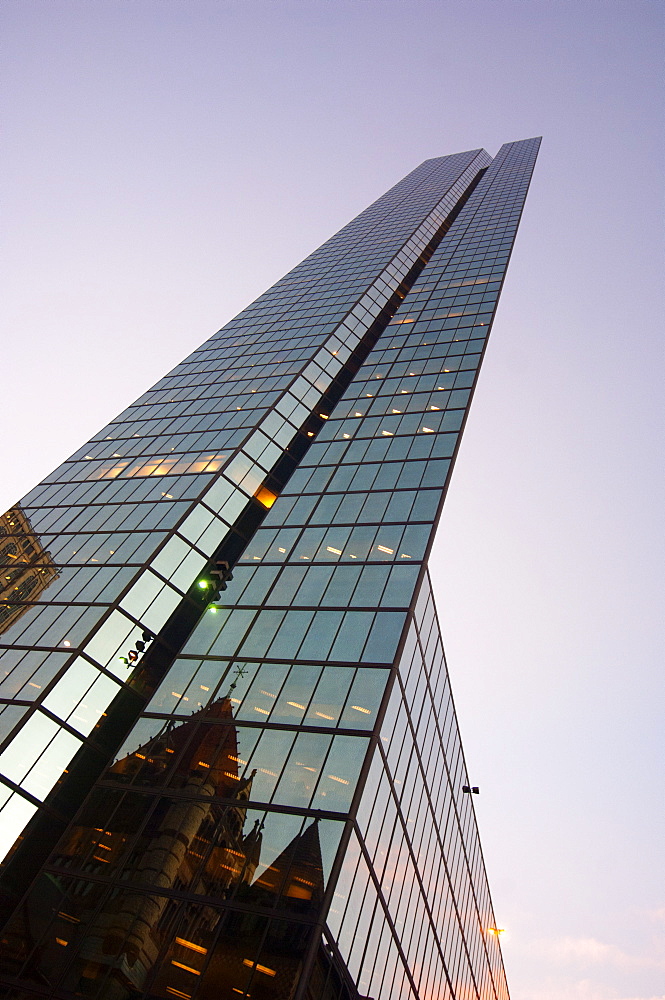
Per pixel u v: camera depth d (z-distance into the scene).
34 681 31.83
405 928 30.94
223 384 58.84
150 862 25.33
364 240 94.88
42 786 28.97
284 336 65.56
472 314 65.25
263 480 47.12
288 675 31.33
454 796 44.19
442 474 42.34
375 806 27.55
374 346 64.00
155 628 35.97
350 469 45.38
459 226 97.38
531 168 129.25
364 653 31.33
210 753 28.84
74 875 25.58
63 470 52.09
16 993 22.25
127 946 22.89
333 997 22.66
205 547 40.75
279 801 26.14
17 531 45.12
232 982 21.22
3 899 25.70
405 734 32.38
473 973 49.56
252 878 23.95
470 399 50.22
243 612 35.97
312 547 39.09
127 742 30.58
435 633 39.19
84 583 37.84
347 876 24.45
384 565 36.25
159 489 45.19
